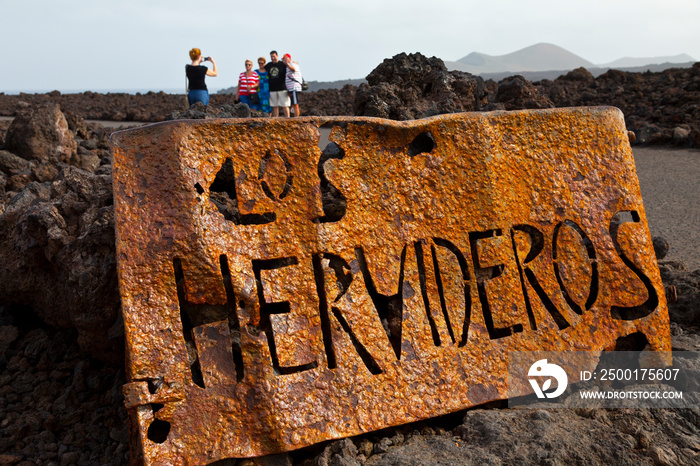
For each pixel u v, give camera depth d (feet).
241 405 6.83
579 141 8.86
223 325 7.03
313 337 7.27
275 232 7.32
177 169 6.97
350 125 7.70
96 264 9.10
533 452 6.66
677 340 9.61
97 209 10.04
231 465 6.85
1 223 11.02
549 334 8.27
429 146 8.65
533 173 8.54
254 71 33.32
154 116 66.59
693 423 7.40
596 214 8.79
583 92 58.08
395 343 7.71
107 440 8.68
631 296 8.73
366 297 7.55
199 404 6.72
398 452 6.93
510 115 8.48
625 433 7.16
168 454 6.50
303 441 6.88
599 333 8.48
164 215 6.91
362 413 7.19
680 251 16.71
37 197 11.45
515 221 8.35
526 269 8.35
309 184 7.49
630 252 8.86
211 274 6.97
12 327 10.86
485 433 7.11
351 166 7.70
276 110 33.63
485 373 7.85
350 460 6.70
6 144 23.02
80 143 26.14
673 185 25.44
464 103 12.80
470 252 8.11
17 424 8.83
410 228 7.88
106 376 9.65
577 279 8.53
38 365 10.11
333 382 7.18
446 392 7.60
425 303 7.88
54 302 10.25
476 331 7.95
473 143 8.24
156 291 6.80
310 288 7.34
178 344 6.77
